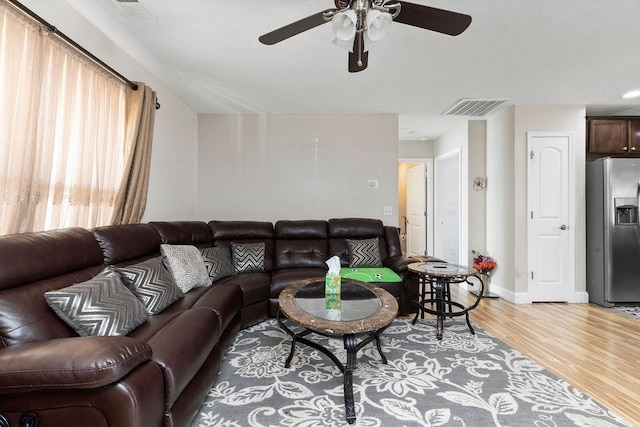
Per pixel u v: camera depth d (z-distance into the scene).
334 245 3.70
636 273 3.52
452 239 5.11
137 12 2.04
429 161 5.76
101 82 2.23
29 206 1.64
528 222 3.79
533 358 2.30
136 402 1.05
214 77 3.06
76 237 1.73
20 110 1.60
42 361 0.99
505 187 3.97
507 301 3.85
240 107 3.95
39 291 1.39
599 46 2.42
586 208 3.84
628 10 1.96
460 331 2.83
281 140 4.22
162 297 1.96
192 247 2.68
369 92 3.42
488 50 2.49
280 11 2.02
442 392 1.86
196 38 2.36
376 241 3.67
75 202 2.01
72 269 1.66
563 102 3.71
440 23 1.52
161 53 2.59
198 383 1.55
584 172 3.79
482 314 3.33
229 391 1.86
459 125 4.72
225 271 2.99
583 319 3.16
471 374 2.07
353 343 1.69
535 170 3.79
